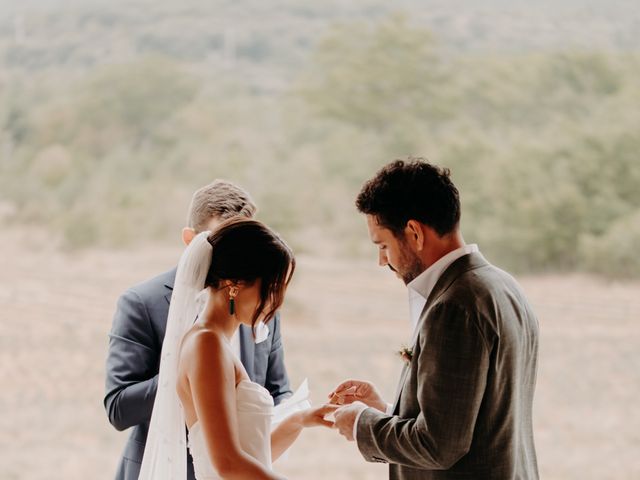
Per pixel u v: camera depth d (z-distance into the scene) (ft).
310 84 117.91
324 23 157.38
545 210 82.38
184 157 110.01
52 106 125.18
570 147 86.12
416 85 112.37
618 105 91.86
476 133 97.19
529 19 136.46
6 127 122.31
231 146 110.01
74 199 105.09
